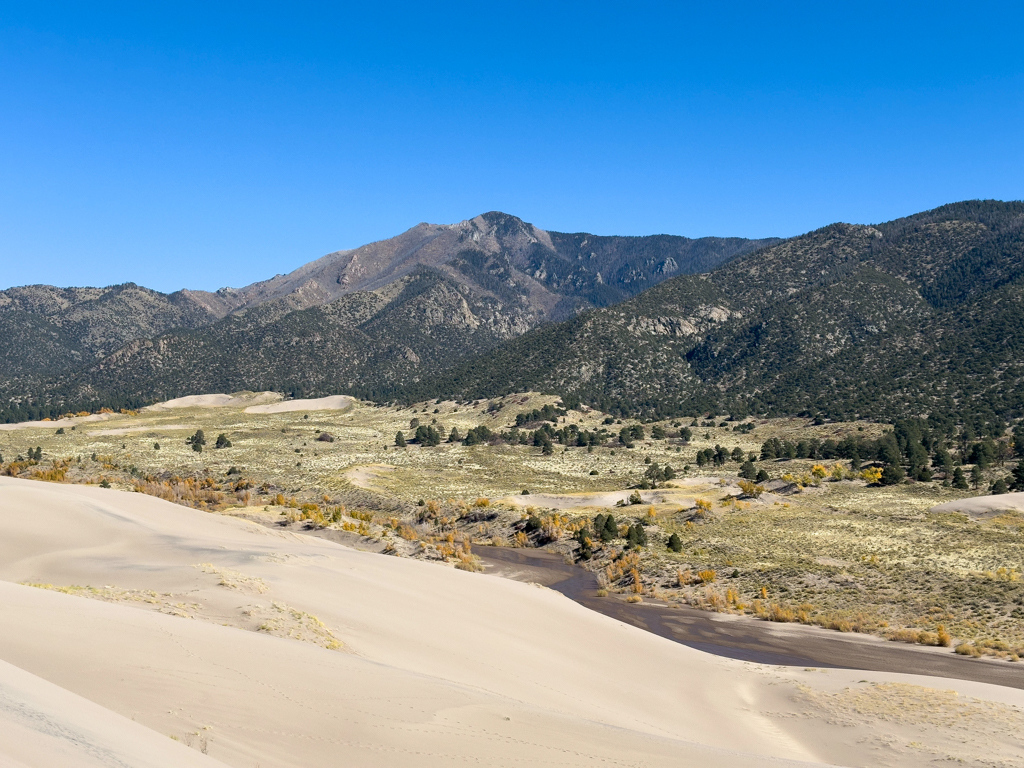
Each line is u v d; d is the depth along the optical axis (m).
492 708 14.45
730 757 14.36
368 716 12.14
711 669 28.09
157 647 13.33
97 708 9.20
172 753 8.23
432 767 10.60
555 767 11.62
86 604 16.05
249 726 10.55
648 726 19.03
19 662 11.08
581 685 21.92
